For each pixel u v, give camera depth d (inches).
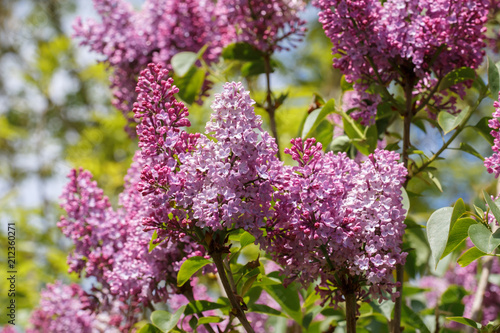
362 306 51.4
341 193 38.6
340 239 38.1
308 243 38.5
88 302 48.3
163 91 39.8
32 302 87.2
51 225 118.3
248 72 56.1
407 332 50.4
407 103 46.3
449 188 131.0
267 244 38.7
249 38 54.7
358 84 46.3
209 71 56.7
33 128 181.2
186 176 38.2
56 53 155.3
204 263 40.8
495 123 40.6
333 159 39.4
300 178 38.3
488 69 44.3
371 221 38.4
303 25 54.7
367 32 44.2
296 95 95.3
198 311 43.7
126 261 46.1
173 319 43.1
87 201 47.7
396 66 45.4
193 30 56.6
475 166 134.1
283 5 54.1
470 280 63.1
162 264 45.1
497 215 38.4
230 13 54.6
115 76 58.2
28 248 111.9
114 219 47.6
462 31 44.4
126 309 48.3
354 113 47.7
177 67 53.0
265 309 48.2
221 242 39.5
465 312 59.8
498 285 59.9
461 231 40.5
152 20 56.9
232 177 37.6
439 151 45.9
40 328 56.7
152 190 38.5
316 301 53.4
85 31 57.9
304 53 151.5
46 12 190.4
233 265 46.6
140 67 57.2
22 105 179.9
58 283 53.8
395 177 38.8
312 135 50.8
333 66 45.8
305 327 50.4
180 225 39.3
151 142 39.0
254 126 38.0
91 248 47.8
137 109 39.7
